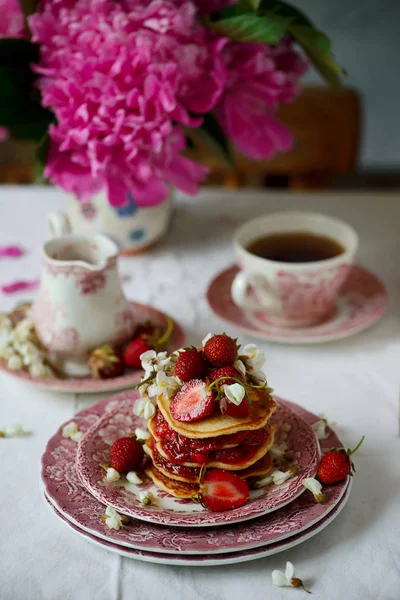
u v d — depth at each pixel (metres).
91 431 0.85
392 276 1.17
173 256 1.22
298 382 0.98
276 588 0.76
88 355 0.98
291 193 1.41
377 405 0.95
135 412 0.83
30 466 0.87
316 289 1.03
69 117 1.04
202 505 0.79
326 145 1.52
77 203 1.16
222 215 1.33
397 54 2.24
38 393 0.96
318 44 1.08
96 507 0.79
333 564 0.78
